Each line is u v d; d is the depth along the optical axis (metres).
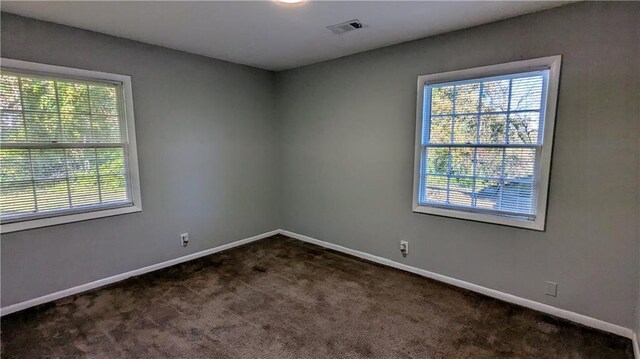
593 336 2.22
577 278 2.38
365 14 2.39
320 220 4.12
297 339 2.21
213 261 3.62
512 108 2.56
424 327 2.34
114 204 3.06
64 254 2.79
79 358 2.01
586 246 2.32
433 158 3.05
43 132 2.63
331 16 2.44
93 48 2.80
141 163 3.19
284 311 2.57
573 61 2.25
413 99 3.09
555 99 2.33
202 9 2.30
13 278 2.56
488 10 2.33
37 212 2.65
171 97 3.36
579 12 2.20
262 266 3.48
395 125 3.26
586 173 2.27
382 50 3.26
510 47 2.50
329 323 2.40
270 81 4.36
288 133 4.34
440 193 3.04
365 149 3.54
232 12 2.35
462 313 2.52
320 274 3.27
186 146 3.53
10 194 2.53
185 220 3.60
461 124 2.84
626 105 2.10
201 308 2.61
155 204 3.34
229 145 3.95
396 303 2.68
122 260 3.14
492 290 2.79
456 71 2.79
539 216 2.48
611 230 2.22
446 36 2.82
